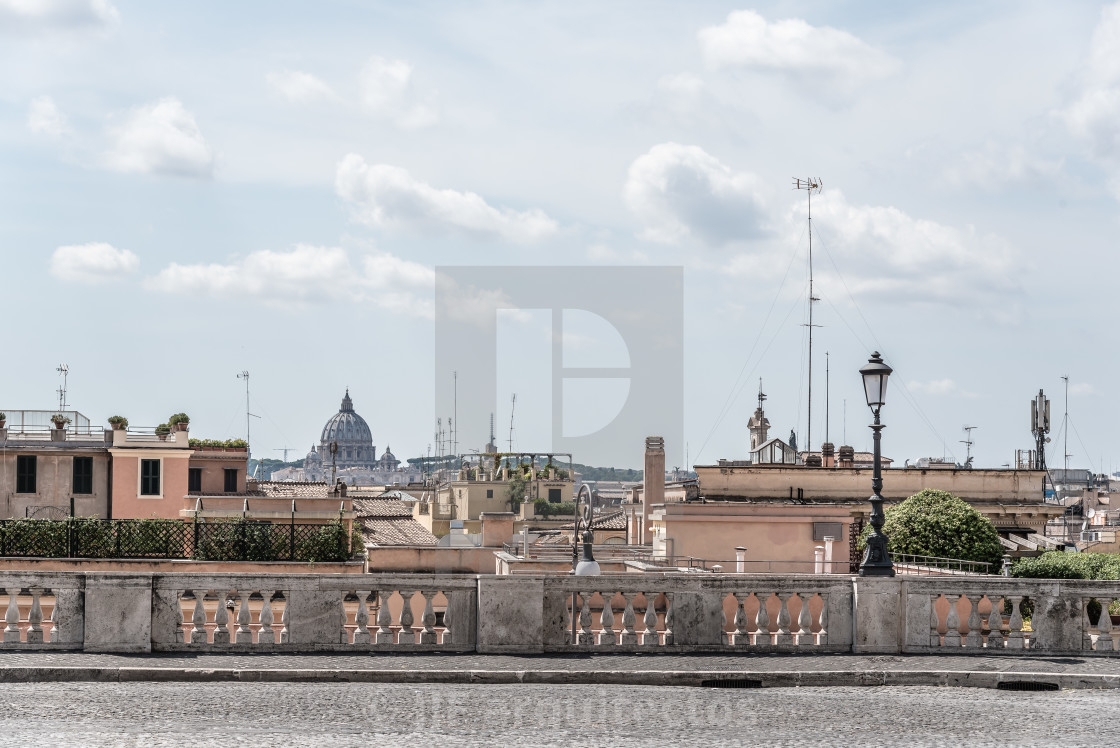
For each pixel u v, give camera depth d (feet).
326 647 53.21
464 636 53.42
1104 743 37.32
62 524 149.79
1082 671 50.29
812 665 51.03
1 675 47.70
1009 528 197.57
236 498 207.72
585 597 53.88
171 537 150.92
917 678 49.34
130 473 211.20
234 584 53.06
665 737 37.58
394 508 254.47
